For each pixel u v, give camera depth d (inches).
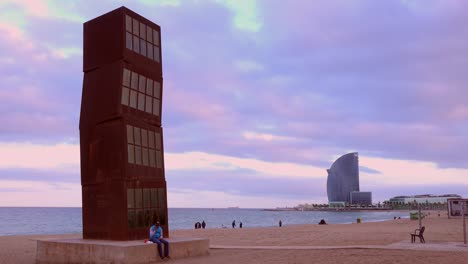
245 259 752.3
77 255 746.8
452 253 740.7
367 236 1328.7
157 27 941.8
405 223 2365.9
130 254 695.7
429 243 955.3
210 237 1521.9
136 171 822.5
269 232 1807.3
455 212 2768.2
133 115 837.2
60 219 7785.4
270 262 700.0
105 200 809.5
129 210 794.2
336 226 2401.6
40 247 805.2
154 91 909.2
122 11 838.5
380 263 640.4
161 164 900.6
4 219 7628.0
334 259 703.7
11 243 1341.0
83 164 853.2
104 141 826.8
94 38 876.6
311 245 1044.5
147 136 869.2
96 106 848.3
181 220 7790.4
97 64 861.2
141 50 880.3
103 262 713.0
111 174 806.5
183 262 732.7
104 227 804.6
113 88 822.5
